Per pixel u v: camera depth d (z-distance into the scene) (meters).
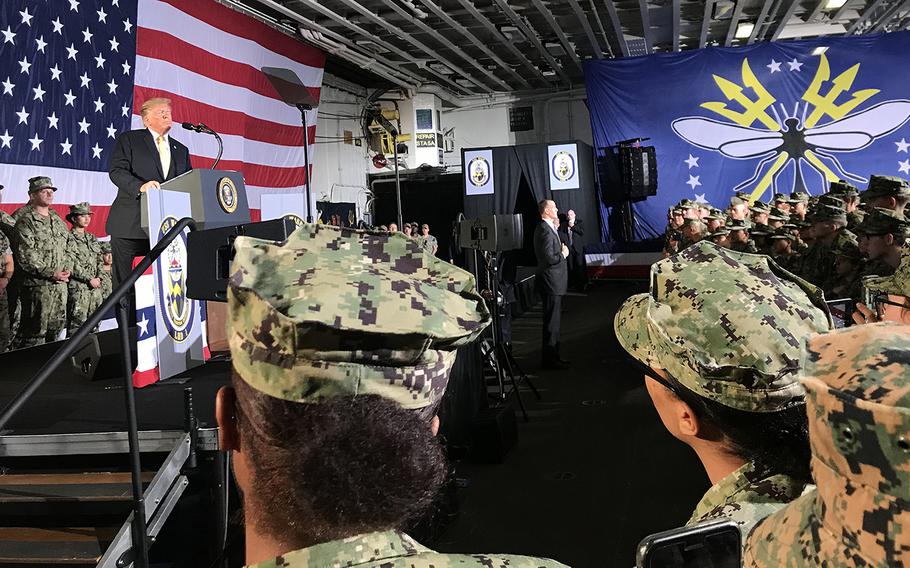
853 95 12.12
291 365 0.57
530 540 3.29
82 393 3.64
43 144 6.41
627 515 3.51
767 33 14.08
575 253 14.17
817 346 0.43
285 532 0.57
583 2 11.86
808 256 5.45
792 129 12.41
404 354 0.59
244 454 0.62
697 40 14.72
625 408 5.40
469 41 13.77
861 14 12.77
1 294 5.59
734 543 0.68
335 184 15.48
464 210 15.09
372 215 17.19
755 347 0.85
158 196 3.61
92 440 2.89
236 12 9.75
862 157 12.16
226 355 4.42
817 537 0.42
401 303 0.60
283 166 11.05
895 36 11.89
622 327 1.05
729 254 0.96
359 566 0.55
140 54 7.79
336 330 0.56
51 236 5.87
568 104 18.28
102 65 7.19
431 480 0.59
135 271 2.41
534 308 12.05
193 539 3.13
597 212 16.16
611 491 3.83
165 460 2.80
